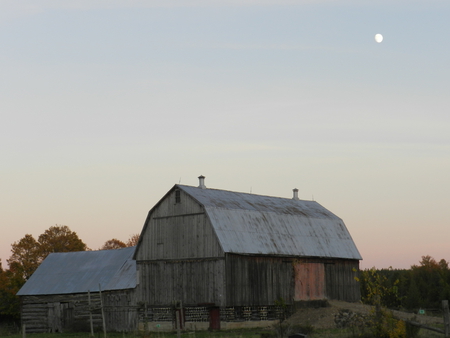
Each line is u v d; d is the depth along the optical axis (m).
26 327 70.44
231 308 59.31
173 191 64.25
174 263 62.91
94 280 69.00
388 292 42.66
